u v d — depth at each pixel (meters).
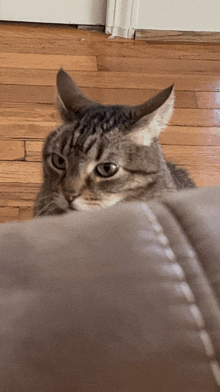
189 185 1.36
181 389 0.25
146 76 2.10
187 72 2.14
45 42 2.21
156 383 0.25
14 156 1.72
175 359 0.25
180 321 0.26
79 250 0.28
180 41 2.31
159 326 0.26
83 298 0.27
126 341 0.26
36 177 1.66
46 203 1.16
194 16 2.25
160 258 0.28
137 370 0.25
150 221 0.30
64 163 1.10
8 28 2.27
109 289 0.27
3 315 0.26
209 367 0.25
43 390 0.25
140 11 2.21
